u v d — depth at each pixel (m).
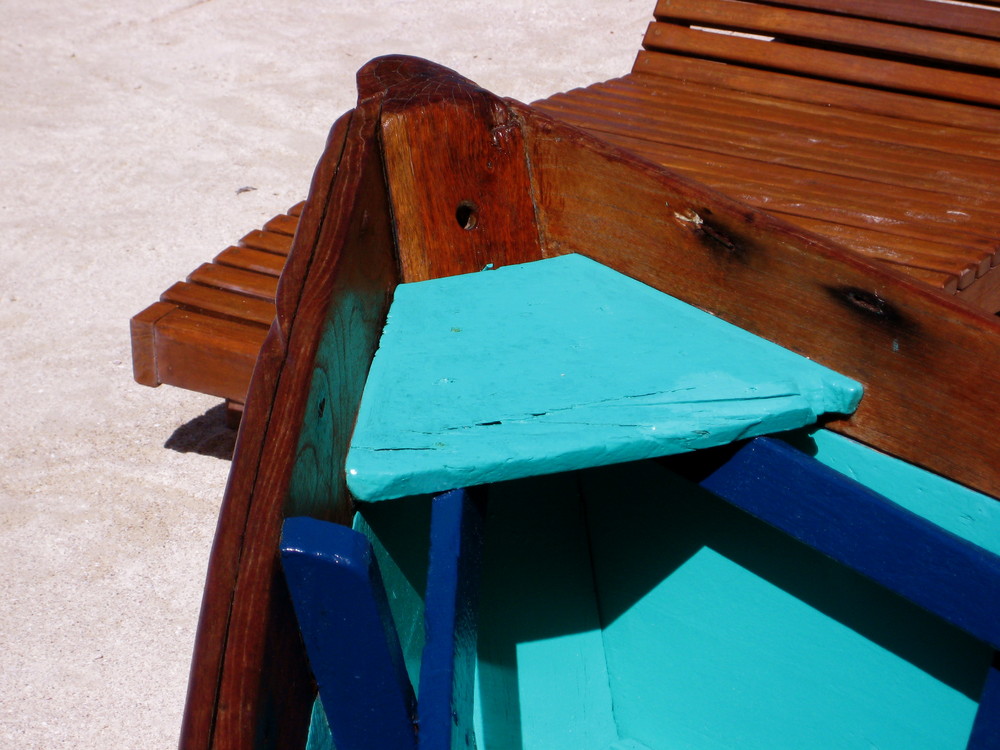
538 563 1.79
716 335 1.52
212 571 1.01
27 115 5.19
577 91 3.43
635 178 1.63
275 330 1.20
